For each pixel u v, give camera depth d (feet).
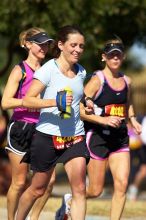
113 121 47.80
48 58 78.74
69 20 85.05
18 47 101.65
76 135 43.47
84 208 43.01
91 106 47.91
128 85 50.83
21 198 45.52
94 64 112.27
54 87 43.04
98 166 51.11
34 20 84.64
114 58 49.73
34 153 43.83
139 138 94.58
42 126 43.42
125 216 64.08
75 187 42.98
